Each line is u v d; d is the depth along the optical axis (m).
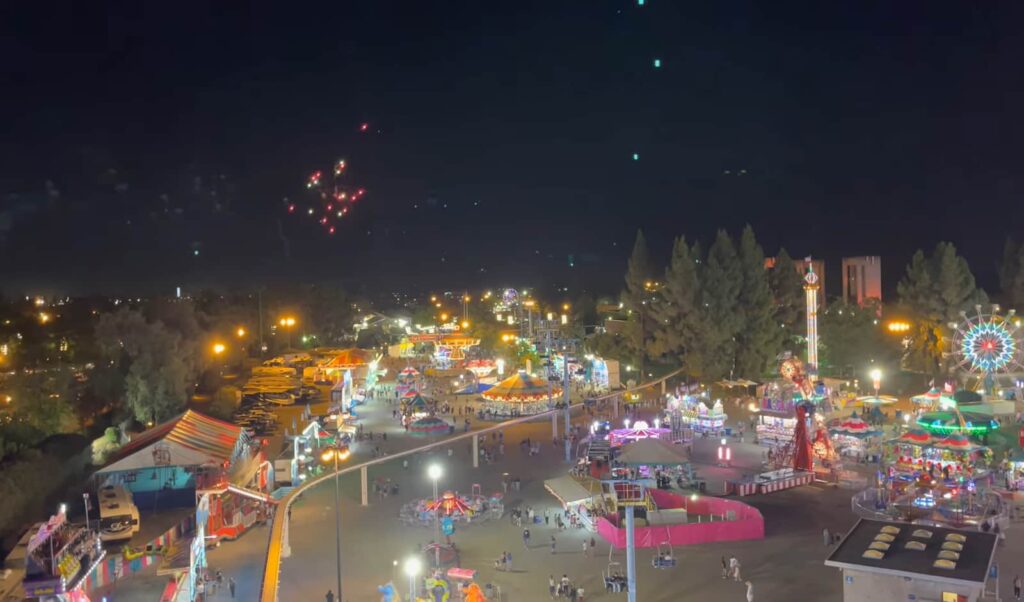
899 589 38.75
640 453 49.69
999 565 53.12
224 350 136.12
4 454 66.31
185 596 48.44
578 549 59.84
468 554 59.12
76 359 103.62
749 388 124.69
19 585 47.50
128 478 64.88
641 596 49.97
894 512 64.81
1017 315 131.25
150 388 95.06
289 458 85.88
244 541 63.03
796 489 75.25
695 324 127.75
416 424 105.81
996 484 72.75
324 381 149.88
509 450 95.56
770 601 48.41
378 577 54.31
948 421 81.69
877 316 147.75
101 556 50.75
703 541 60.25
